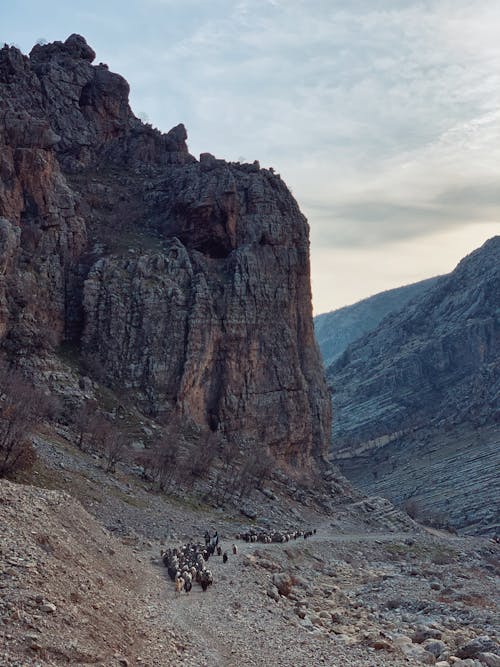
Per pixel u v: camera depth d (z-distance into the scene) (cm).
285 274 16375
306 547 9694
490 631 5556
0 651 2491
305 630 4416
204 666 3212
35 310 12900
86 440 10650
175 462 10919
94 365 13112
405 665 3812
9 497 4366
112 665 2764
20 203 13450
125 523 7731
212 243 15962
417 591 7650
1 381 9875
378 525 14488
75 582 3497
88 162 17800
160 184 17138
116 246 15050
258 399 15162
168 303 14188
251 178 16675
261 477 13425
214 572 5962
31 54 19400
